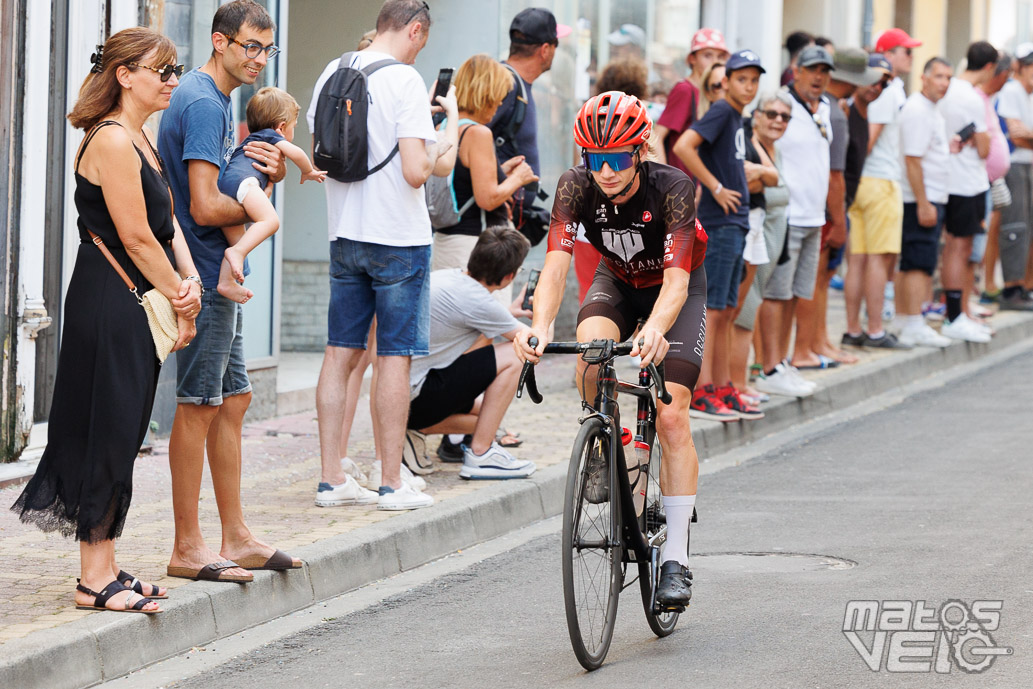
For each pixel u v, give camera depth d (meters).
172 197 12.73
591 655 11.85
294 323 28.14
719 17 40.53
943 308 38.06
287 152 13.84
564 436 21.88
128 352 12.14
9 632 11.67
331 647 12.81
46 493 12.22
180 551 13.48
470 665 12.22
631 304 13.81
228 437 13.75
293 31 27.53
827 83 26.08
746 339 24.56
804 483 20.25
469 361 18.39
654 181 12.60
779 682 11.42
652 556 12.84
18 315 18.11
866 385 28.59
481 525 17.17
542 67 21.41
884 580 14.52
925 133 31.67
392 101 16.14
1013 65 39.28
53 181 19.00
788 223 25.66
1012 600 13.60
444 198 19.06
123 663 12.01
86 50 19.06
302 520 16.05
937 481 20.03
